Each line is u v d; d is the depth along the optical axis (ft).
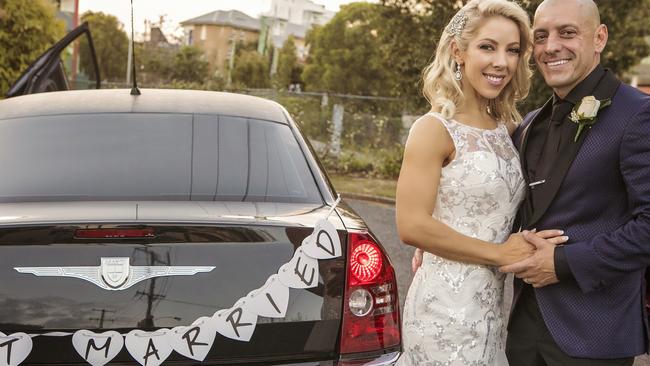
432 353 9.27
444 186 9.08
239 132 10.94
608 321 8.67
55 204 9.16
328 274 8.79
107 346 8.22
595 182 8.54
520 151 9.34
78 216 8.52
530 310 9.29
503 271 8.84
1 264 8.20
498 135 9.33
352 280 8.88
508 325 9.57
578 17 8.68
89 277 8.25
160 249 8.34
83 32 22.02
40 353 8.22
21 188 9.61
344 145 49.03
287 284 8.56
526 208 9.19
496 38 9.05
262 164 10.41
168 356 8.30
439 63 9.39
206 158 10.32
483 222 9.09
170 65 107.45
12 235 8.24
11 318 8.20
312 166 10.77
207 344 8.35
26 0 44.52
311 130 51.98
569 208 8.70
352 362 8.78
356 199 39.60
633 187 8.27
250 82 104.37
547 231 8.71
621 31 37.81
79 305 8.23
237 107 11.69
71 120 10.96
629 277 8.72
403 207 8.99
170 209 8.96
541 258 8.58
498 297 9.49
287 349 8.59
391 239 27.76
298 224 8.82
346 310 8.81
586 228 8.64
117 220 8.35
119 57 118.93
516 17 9.09
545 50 8.84
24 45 44.93
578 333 8.73
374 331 8.95
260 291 8.47
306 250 8.70
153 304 8.30
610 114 8.51
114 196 9.53
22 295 8.21
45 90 21.76
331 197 10.29
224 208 9.19
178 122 10.97
